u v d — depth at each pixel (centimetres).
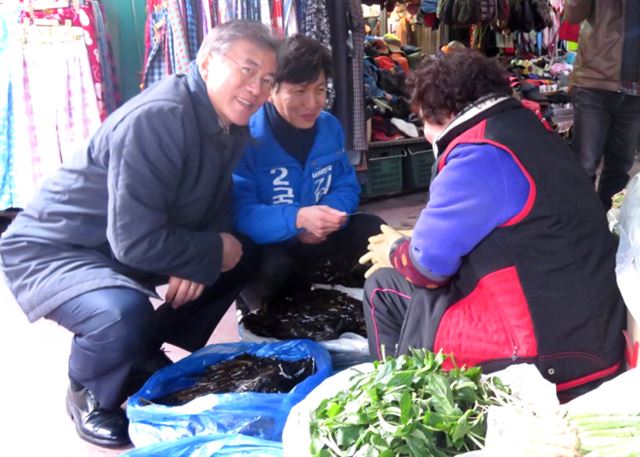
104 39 434
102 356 188
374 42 602
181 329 231
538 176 147
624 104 385
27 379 241
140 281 216
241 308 262
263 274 240
